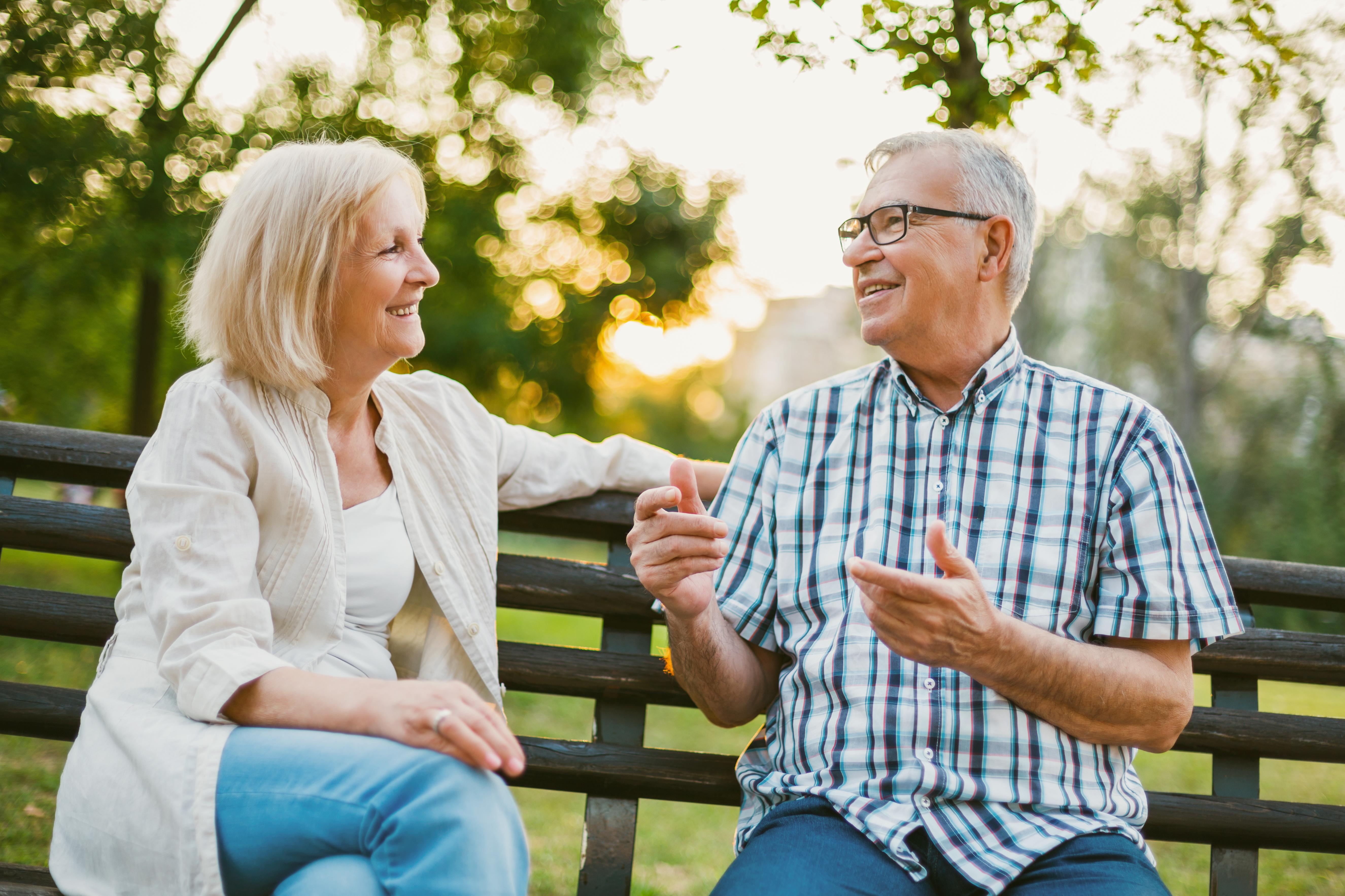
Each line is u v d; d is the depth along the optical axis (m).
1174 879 3.01
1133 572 1.67
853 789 1.63
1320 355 14.93
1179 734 1.67
